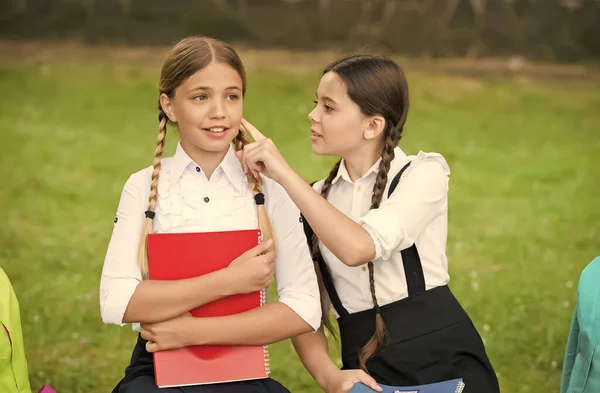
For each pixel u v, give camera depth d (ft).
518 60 45.65
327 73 10.23
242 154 9.50
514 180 29.04
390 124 10.21
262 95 37.96
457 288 19.43
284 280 9.64
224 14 45.19
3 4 44.24
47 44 44.01
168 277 9.10
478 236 23.39
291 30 45.52
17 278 19.93
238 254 9.20
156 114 35.78
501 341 16.62
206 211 9.48
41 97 36.99
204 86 9.21
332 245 9.36
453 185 28.30
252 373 9.29
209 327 9.06
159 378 9.05
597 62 45.91
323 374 10.04
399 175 10.24
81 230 23.57
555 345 16.52
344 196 10.58
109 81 39.58
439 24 45.70
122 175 28.71
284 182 9.30
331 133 10.16
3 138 31.89
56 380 15.10
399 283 10.11
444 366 9.91
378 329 9.92
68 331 17.21
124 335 17.11
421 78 41.86
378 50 10.62
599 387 9.03
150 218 9.41
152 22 44.96
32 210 25.04
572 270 20.93
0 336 8.86
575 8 45.75
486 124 36.06
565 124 36.52
